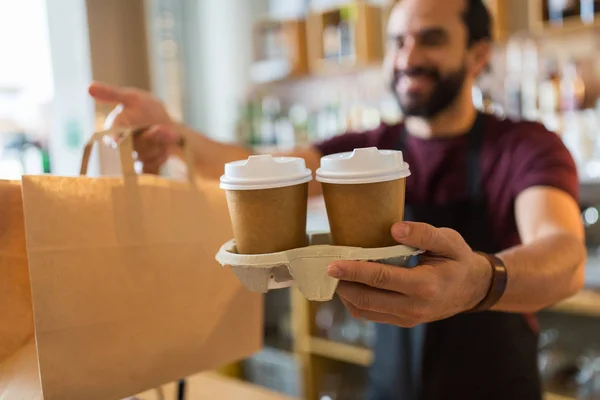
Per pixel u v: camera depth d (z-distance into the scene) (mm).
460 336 1322
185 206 788
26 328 736
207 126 3656
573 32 2297
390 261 615
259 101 3295
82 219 684
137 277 732
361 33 2670
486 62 1466
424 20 1368
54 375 663
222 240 831
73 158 2025
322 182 625
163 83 3393
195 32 3596
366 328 2490
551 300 851
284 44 2996
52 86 2027
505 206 1280
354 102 3033
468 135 1381
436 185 1414
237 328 866
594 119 2213
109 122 1053
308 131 3029
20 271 726
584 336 2268
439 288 607
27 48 2043
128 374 730
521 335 1326
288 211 605
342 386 2727
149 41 1781
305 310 2572
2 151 2018
